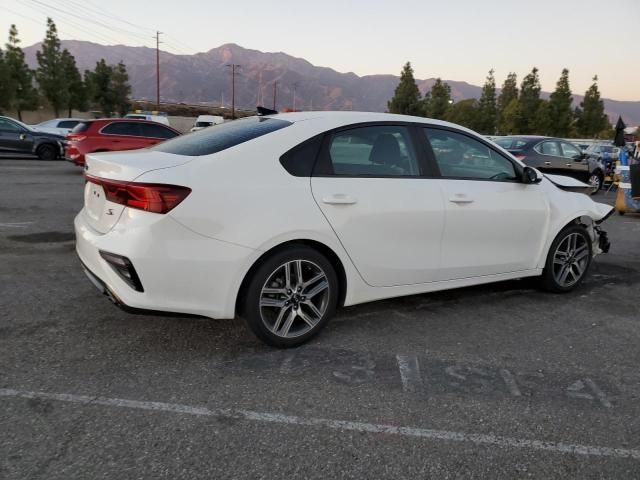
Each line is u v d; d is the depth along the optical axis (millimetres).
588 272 5918
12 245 6012
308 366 3305
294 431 2604
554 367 3434
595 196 14250
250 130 3621
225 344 3580
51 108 37156
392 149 3869
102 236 3162
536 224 4605
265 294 3375
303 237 3373
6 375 3020
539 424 2758
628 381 3277
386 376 3217
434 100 53312
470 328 4059
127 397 2846
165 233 2996
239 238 3160
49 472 2229
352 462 2389
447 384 3148
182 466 2311
